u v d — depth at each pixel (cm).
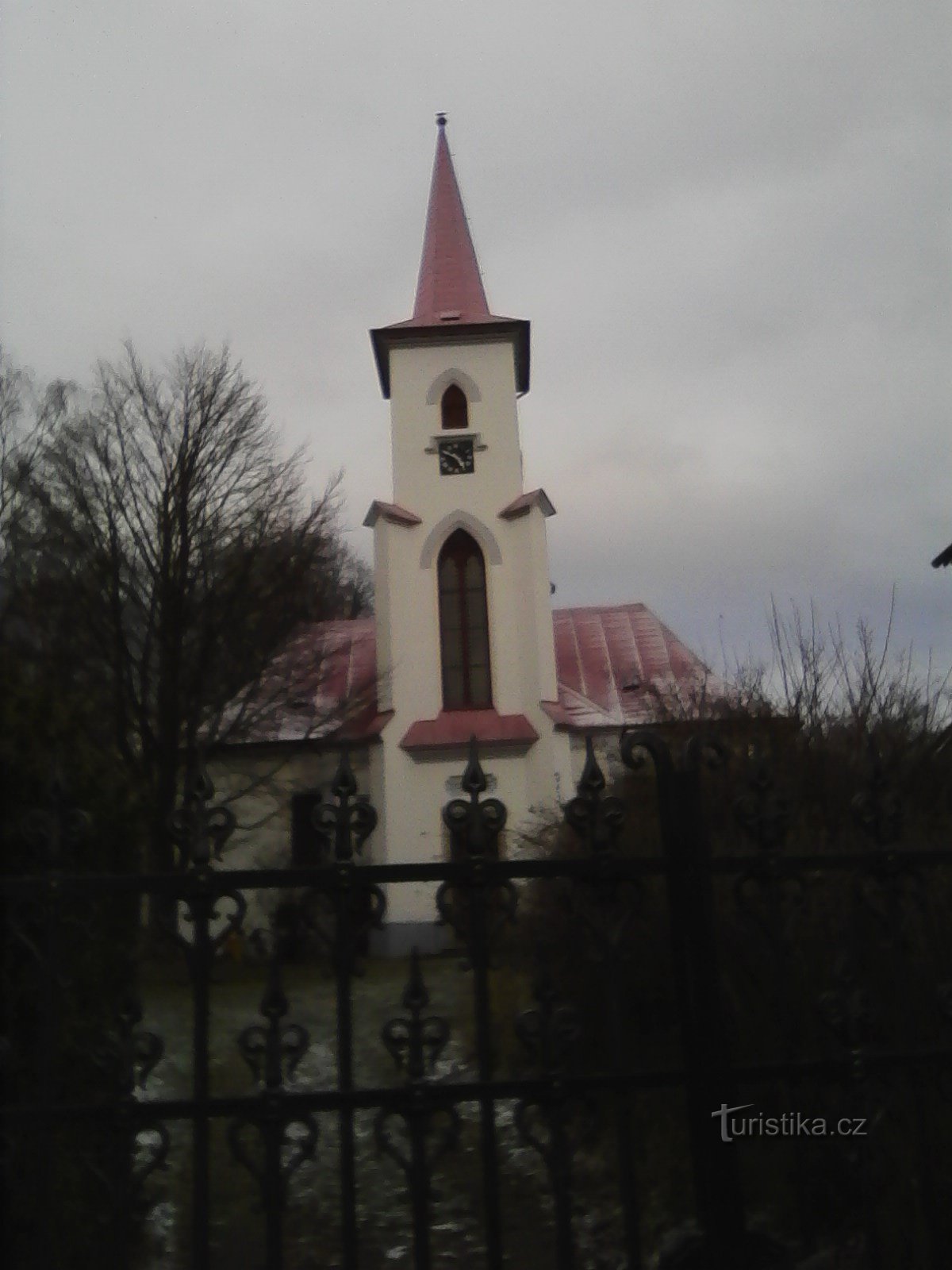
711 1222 356
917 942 492
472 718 2734
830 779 725
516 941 848
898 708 928
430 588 2820
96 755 528
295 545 2436
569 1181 355
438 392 2948
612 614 3191
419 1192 348
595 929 372
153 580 2255
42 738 473
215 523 2344
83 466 2278
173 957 545
